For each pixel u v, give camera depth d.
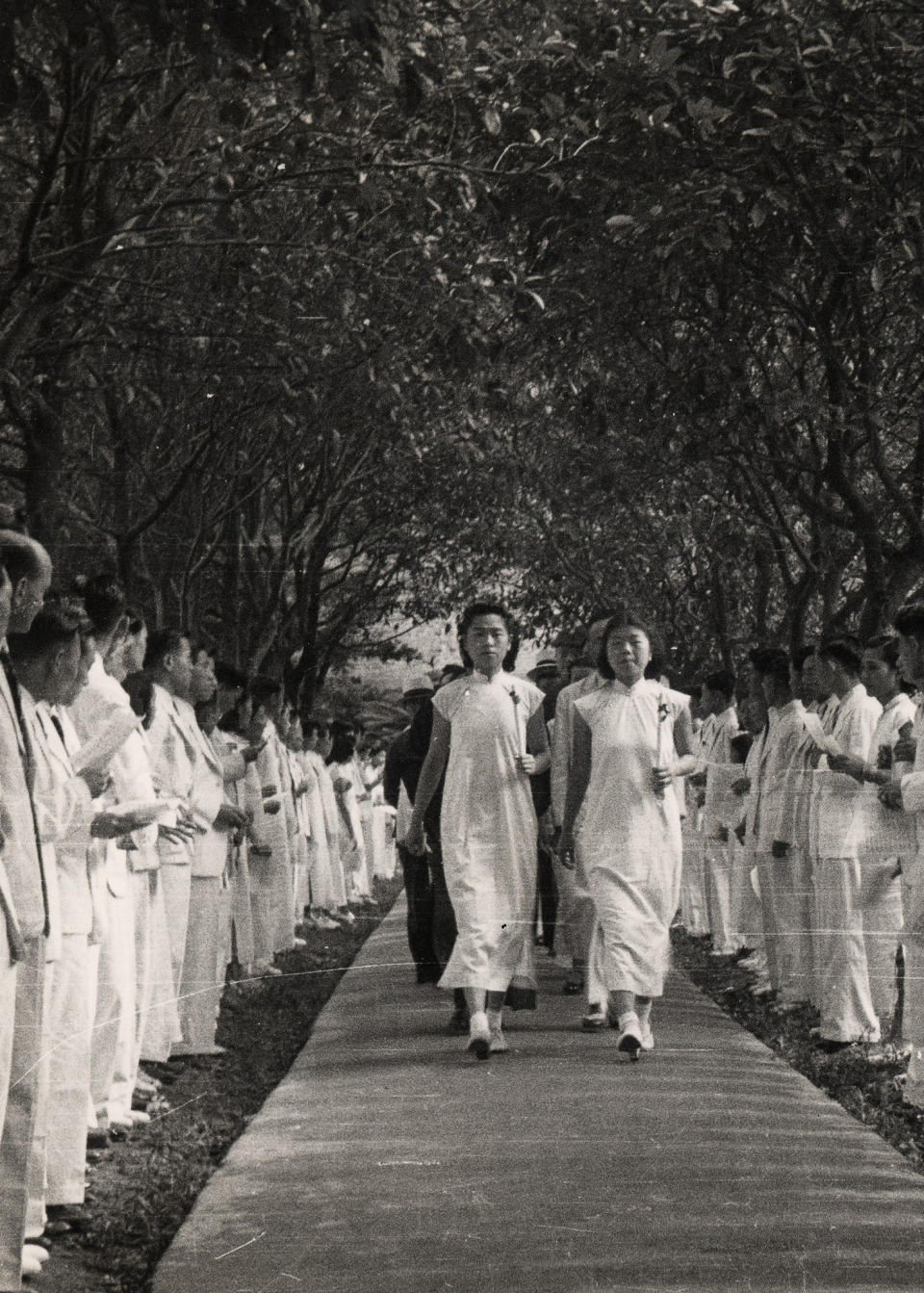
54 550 11.05
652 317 13.13
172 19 6.75
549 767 11.02
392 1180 7.12
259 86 10.56
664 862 9.89
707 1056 10.00
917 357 14.52
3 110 6.82
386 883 29.36
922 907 8.51
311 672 24.03
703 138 10.67
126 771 7.45
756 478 17.02
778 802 11.61
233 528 18.06
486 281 11.53
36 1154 6.25
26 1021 5.67
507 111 10.99
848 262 11.90
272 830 14.62
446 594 25.02
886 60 10.35
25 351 11.05
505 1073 9.46
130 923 7.97
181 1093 9.37
